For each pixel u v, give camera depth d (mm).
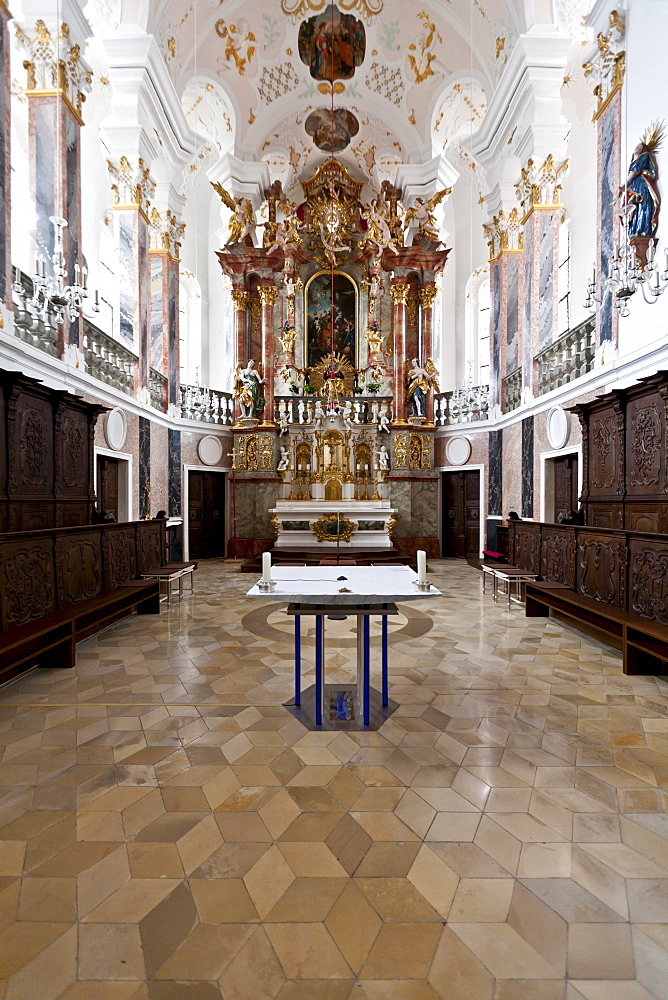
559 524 7805
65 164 7953
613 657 5816
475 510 14883
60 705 4480
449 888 2414
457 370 17297
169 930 2188
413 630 6980
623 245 7219
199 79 13867
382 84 15156
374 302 16266
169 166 13164
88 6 9922
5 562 4930
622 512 6957
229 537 15312
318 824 2879
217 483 15414
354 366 17094
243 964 2027
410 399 15750
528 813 2977
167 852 2656
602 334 8016
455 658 5785
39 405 6805
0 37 6344
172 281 13719
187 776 3365
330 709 4398
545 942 2129
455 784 3271
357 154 16812
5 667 4629
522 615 7867
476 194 16812
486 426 13898
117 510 10766
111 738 3885
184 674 5254
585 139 12266
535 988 1935
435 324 17141
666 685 4949
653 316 6766
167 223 13367
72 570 6363
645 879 2477
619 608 5891
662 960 2055
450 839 2756
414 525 15375
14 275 6770
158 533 9852
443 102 14922
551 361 10453
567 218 13125
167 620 7562
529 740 3852
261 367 16297
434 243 15688
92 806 3041
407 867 2551
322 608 4285
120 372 10539
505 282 12906
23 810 3004
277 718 4242
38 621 5145
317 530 13812
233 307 16375
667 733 3957
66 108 8016
